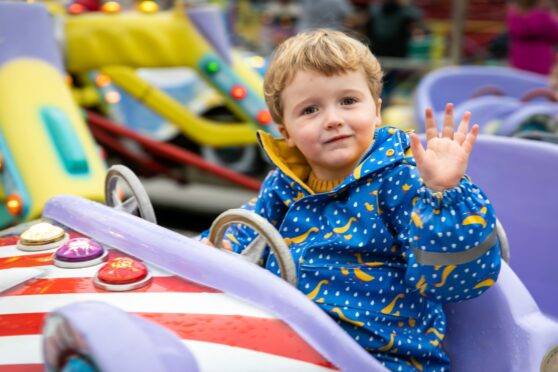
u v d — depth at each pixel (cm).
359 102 103
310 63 102
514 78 338
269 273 88
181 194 373
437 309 108
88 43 259
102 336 63
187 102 345
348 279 103
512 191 147
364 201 103
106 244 102
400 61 464
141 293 88
